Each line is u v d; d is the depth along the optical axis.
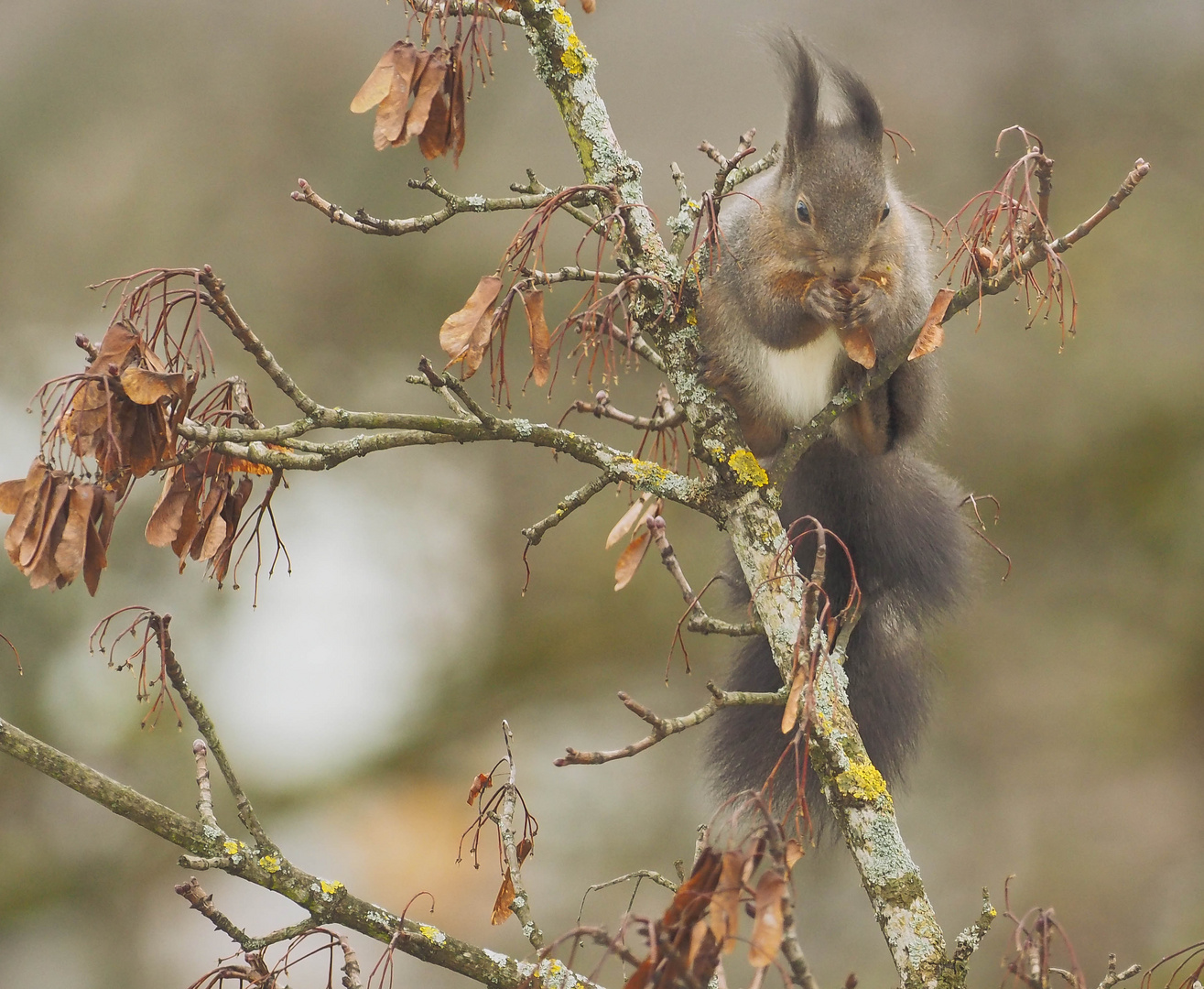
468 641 14.09
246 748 13.07
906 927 4.30
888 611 6.68
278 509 14.15
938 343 4.23
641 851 12.49
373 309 14.27
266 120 14.43
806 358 6.09
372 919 4.19
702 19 14.23
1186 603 13.56
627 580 4.87
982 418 13.76
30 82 14.42
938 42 14.68
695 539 14.08
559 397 13.63
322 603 13.94
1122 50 14.59
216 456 4.32
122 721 12.73
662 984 3.01
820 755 4.51
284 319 14.15
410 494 14.60
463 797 13.03
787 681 4.29
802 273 6.02
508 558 14.43
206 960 11.48
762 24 6.79
